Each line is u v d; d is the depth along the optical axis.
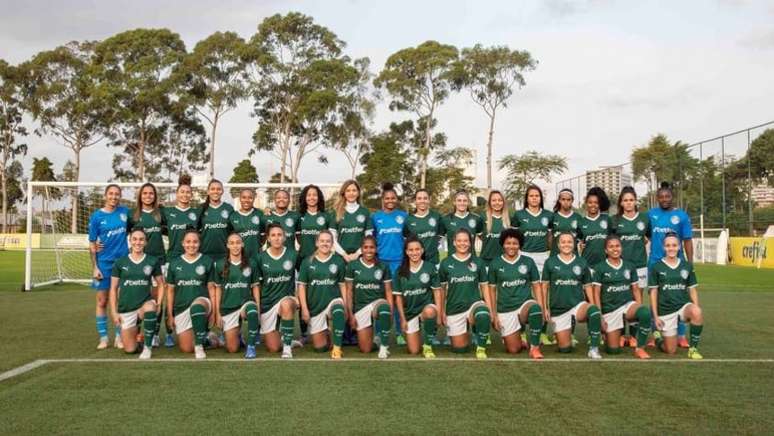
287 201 7.03
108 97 36.03
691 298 6.04
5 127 41.00
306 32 37.22
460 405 4.10
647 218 7.19
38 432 3.54
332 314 5.83
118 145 41.38
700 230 22.41
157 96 36.44
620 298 6.08
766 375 5.00
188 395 4.34
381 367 5.30
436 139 43.31
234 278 6.03
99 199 14.77
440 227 7.16
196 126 41.94
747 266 19.81
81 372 5.05
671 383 4.73
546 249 7.30
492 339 6.89
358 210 6.98
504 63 39.44
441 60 39.31
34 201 13.88
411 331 6.02
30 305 9.62
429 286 6.04
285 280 6.17
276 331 6.14
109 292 6.36
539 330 5.73
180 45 38.25
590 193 7.24
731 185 20.86
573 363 5.49
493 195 7.22
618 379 4.86
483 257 7.28
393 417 3.83
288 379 4.83
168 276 6.07
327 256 6.11
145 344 5.69
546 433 3.55
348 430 3.59
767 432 3.59
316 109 35.84
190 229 6.32
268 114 39.00
